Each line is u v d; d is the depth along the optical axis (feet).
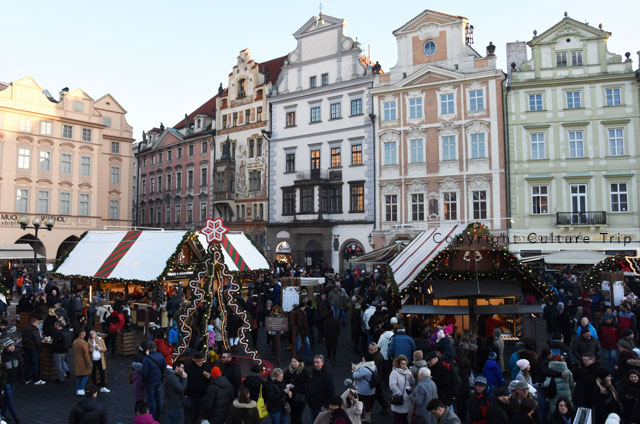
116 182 188.85
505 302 56.13
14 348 40.57
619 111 127.65
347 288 105.70
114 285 95.76
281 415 33.91
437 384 34.71
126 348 62.85
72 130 173.37
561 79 131.34
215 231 53.78
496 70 135.74
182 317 52.39
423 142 145.07
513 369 39.34
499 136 135.64
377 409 42.83
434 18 145.38
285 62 173.37
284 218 168.04
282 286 62.64
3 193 156.35
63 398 45.75
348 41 159.84
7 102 157.99
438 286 52.31
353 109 157.07
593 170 128.67
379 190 150.10
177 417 35.01
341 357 62.18
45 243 164.35
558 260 92.38
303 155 165.99
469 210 138.21
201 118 200.23
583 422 26.48
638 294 78.07
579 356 42.83
